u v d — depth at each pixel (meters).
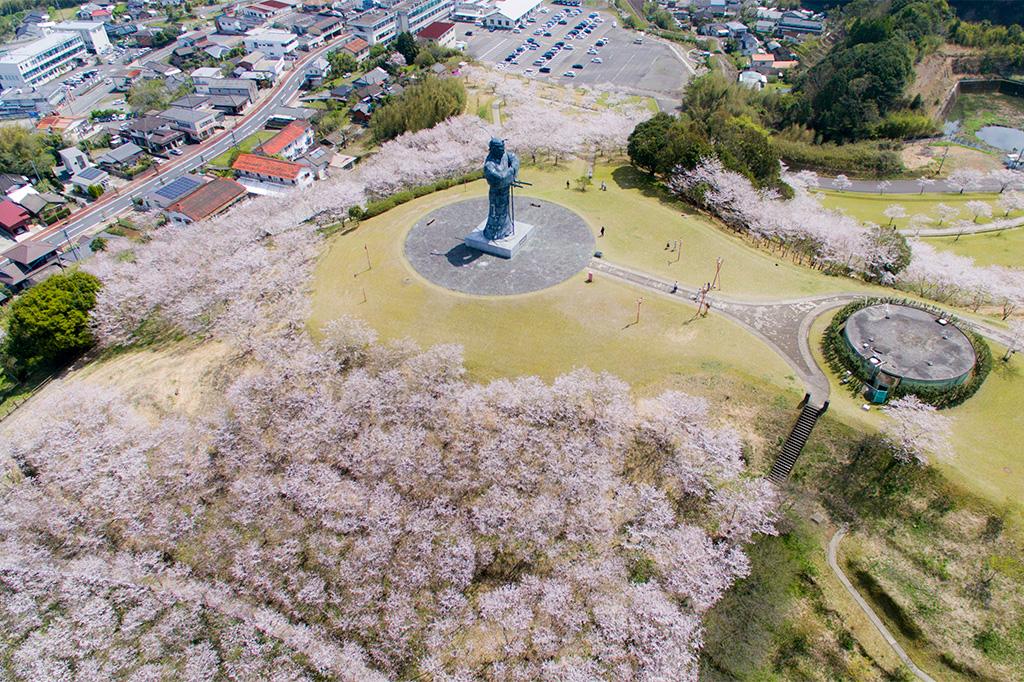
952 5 183.12
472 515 45.91
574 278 66.75
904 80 127.12
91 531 48.09
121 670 41.34
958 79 155.50
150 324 69.94
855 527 46.31
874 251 69.69
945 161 114.94
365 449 49.03
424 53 164.88
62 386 65.19
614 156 98.81
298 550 45.12
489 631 41.47
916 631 41.62
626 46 181.25
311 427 51.34
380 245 73.56
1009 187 100.75
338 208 79.94
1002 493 44.69
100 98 176.12
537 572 43.78
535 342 58.50
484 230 72.19
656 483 48.25
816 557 45.44
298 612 42.94
